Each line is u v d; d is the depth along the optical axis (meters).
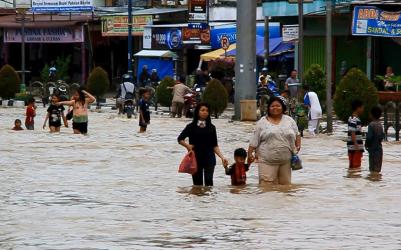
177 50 99.12
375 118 40.06
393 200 32.19
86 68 110.31
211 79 79.25
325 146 51.25
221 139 54.97
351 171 40.31
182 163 35.12
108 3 115.50
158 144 52.25
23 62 97.25
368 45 79.50
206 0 93.88
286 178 35.06
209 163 35.31
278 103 34.84
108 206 30.86
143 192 34.03
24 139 54.88
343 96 58.38
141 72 98.94
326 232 26.20
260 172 34.97
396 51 80.25
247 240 25.11
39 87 99.31
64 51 114.38
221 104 74.19
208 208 30.38
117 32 104.31
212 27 96.75
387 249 23.98
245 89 70.75
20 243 24.75
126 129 63.09
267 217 28.67
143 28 102.56
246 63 70.69
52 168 41.12
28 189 34.72
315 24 85.38
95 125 66.69
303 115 57.84
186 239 25.25
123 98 76.25
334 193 33.66
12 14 114.94
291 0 68.44
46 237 25.53
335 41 83.56
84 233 26.12
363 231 26.36
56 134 58.44
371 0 78.44
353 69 58.66
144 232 26.25
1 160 44.00
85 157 45.47
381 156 39.94
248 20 70.62
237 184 35.38
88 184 36.06
